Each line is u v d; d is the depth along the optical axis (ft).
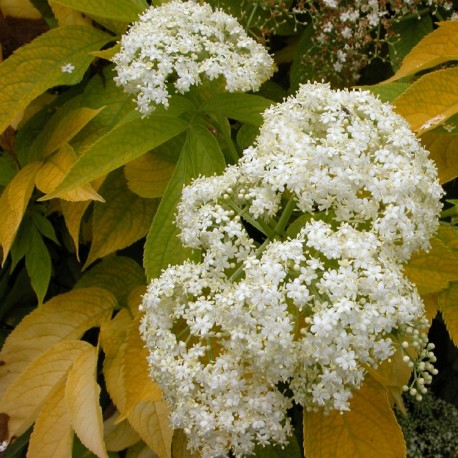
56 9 1.51
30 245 1.42
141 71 1.22
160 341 1.04
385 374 1.08
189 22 1.29
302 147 1.04
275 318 0.93
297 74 1.67
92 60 1.43
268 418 0.99
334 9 1.65
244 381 0.99
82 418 1.20
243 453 1.00
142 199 1.43
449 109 1.13
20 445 1.41
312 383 0.98
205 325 0.99
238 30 1.36
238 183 1.11
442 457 1.76
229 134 1.34
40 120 1.54
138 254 1.61
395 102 1.16
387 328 0.94
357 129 1.06
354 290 0.93
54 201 1.45
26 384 1.31
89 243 1.62
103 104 1.43
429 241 1.14
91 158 1.16
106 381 1.31
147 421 1.24
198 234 1.09
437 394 1.80
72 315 1.43
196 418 1.00
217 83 1.38
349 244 0.96
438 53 1.21
